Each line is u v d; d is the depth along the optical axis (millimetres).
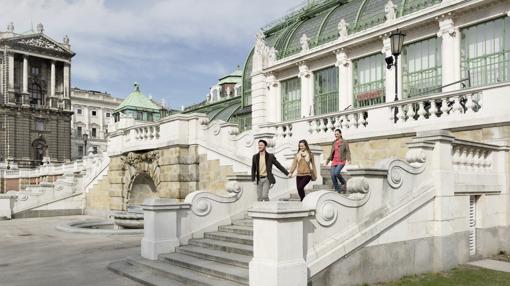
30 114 97500
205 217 12633
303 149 11133
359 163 16969
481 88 13516
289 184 13656
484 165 12734
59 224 22859
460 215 11484
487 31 17828
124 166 23125
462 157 11914
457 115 14117
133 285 9891
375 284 9258
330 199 8812
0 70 95625
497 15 17281
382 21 21875
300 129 19859
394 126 15789
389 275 9633
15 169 65375
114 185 23891
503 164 12953
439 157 10922
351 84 23422
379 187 9695
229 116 34156
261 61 28625
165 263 11148
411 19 19844
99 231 18531
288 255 7945
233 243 11250
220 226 12664
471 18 18125
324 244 8656
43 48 100312
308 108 25641
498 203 12914
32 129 97938
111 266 11602
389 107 16016
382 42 21609
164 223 11883
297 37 27578
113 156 24094
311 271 8266
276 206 7867
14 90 96625
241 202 13344
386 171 9789
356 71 23375
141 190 23047
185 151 18625
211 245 11367
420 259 10352
